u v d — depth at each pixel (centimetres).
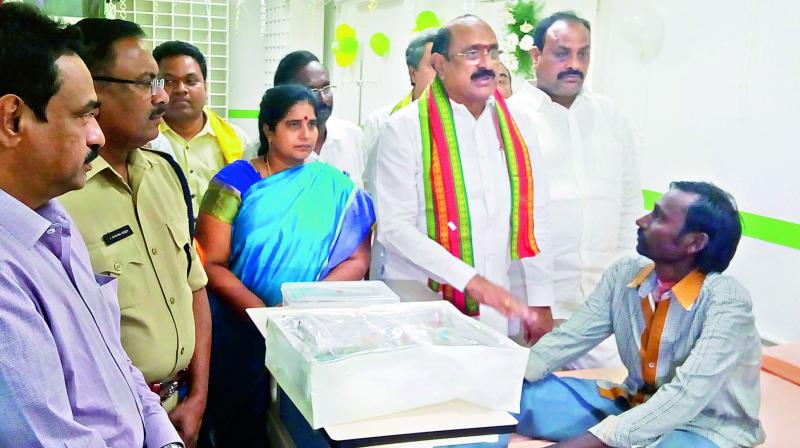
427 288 180
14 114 88
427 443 103
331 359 101
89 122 96
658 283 139
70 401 95
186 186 156
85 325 99
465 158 171
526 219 170
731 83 135
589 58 162
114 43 130
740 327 127
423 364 105
